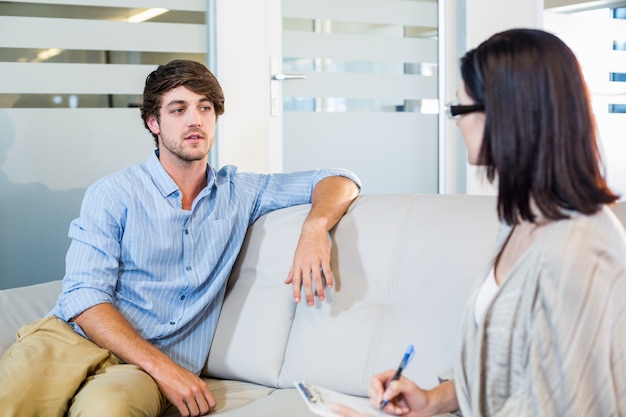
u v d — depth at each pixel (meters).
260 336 2.03
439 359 1.73
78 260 1.97
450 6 4.28
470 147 1.21
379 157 4.14
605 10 5.29
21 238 3.16
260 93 3.66
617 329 1.05
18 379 1.68
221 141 3.55
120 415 1.62
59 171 3.23
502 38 1.14
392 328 1.83
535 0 4.52
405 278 1.88
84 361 1.75
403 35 4.17
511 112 1.10
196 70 2.08
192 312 2.04
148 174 2.08
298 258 1.95
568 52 1.10
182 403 1.76
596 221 1.08
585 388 1.04
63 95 3.22
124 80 3.35
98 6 3.26
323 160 3.95
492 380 1.17
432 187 4.36
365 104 4.07
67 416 1.73
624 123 5.29
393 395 1.25
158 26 3.41
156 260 2.04
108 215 2.00
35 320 2.09
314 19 3.85
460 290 1.77
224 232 2.10
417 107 4.26
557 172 1.08
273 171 3.74
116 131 3.35
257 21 3.62
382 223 1.99
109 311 1.91
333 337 1.90
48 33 3.17
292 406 1.76
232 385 2.01
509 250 1.22
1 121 3.09
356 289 1.94
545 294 1.06
